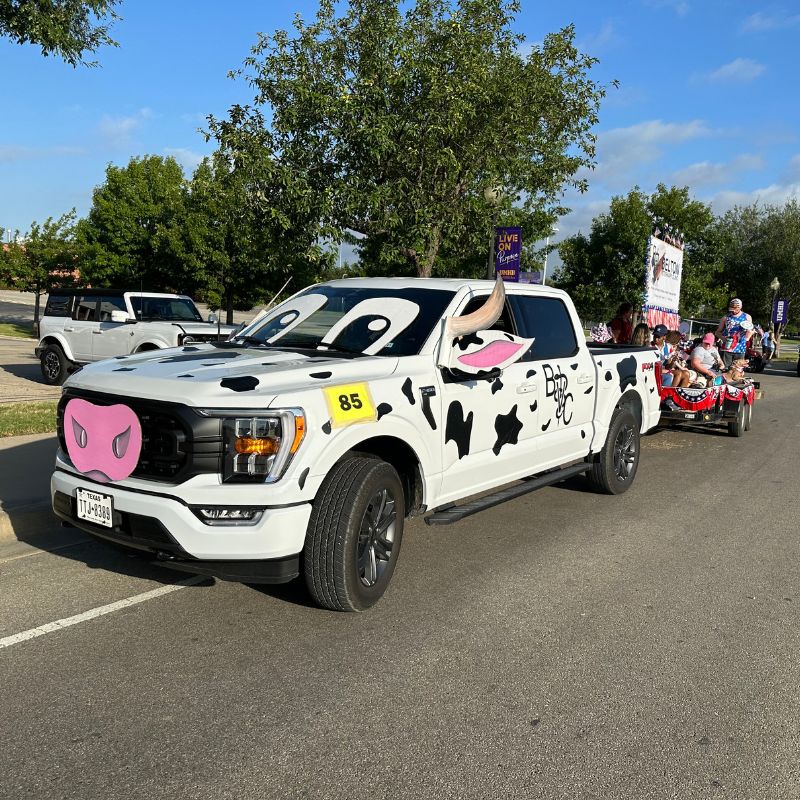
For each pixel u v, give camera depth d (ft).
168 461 12.79
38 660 12.37
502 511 22.67
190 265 85.35
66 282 101.19
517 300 19.89
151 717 10.73
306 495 12.94
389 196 42.19
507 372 18.37
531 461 19.61
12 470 22.74
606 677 12.28
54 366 47.44
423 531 20.33
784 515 23.29
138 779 9.31
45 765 9.56
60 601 14.74
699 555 18.92
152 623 13.84
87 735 10.25
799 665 12.94
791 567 18.21
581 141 49.73
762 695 11.85
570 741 10.40
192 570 13.01
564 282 99.60
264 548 12.56
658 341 41.75
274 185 43.01
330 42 44.14
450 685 11.84
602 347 27.55
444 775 9.54
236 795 9.06
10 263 98.84
